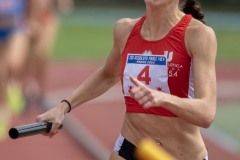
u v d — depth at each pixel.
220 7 81.38
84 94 9.74
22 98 23.42
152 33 8.75
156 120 8.76
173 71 8.54
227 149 20.83
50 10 23.45
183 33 8.53
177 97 7.95
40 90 23.70
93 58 43.25
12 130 8.55
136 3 83.38
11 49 21.02
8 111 21.41
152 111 8.73
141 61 8.74
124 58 8.95
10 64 21.33
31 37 23.22
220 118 25.16
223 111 26.58
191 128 8.77
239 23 70.00
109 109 26.05
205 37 8.42
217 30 63.72
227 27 66.62
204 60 8.39
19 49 21.38
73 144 20.25
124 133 9.14
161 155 7.43
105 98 27.84
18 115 23.22
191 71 8.55
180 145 8.82
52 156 19.05
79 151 19.69
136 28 8.95
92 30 60.09
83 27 62.34
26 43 22.59
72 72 37.22
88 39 53.28
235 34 60.75
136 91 7.62
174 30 8.59
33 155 19.06
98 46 49.38
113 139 21.33
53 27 23.77
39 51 23.39
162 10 8.58
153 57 8.65
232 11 80.25
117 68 9.70
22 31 21.42
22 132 8.57
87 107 26.09
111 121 24.05
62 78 34.75
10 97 23.39
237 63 43.44
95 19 69.75
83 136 20.80
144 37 8.82
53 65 39.50
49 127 9.11
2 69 20.77
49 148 19.75
